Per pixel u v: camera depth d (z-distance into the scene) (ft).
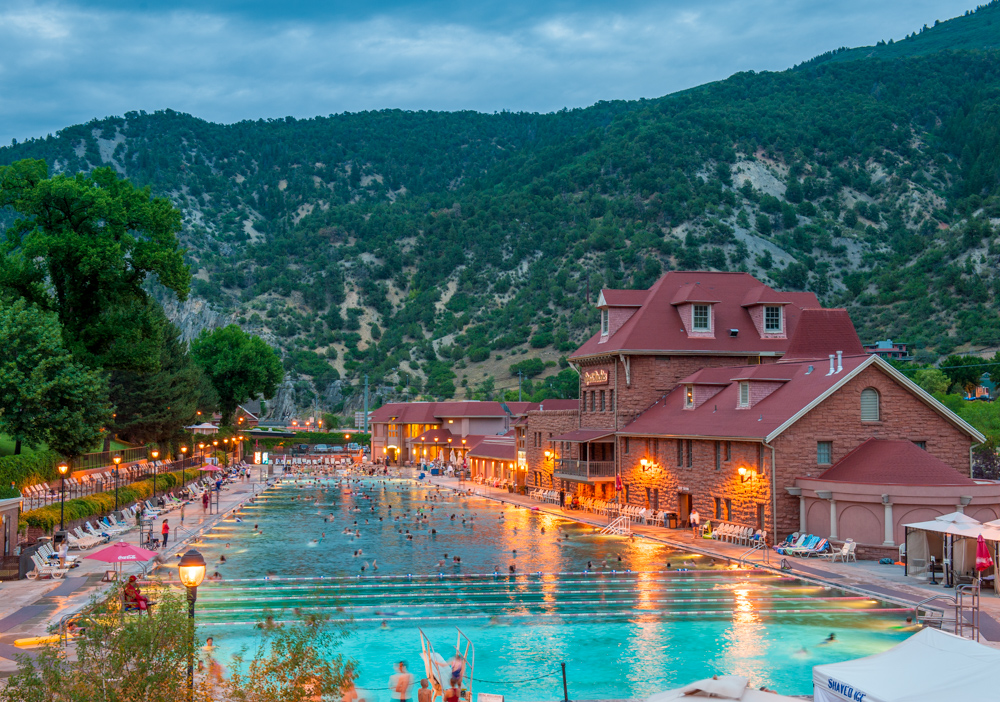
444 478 380.99
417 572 144.77
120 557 105.91
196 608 114.32
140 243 196.65
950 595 116.88
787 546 153.99
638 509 208.13
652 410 217.97
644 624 106.73
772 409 169.27
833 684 57.72
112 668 47.93
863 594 120.37
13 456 172.96
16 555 126.72
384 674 86.53
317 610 113.60
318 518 227.61
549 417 272.72
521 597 123.34
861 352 194.59
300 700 50.29
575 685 83.35
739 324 226.58
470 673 81.87
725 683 53.26
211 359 455.63
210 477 336.49
